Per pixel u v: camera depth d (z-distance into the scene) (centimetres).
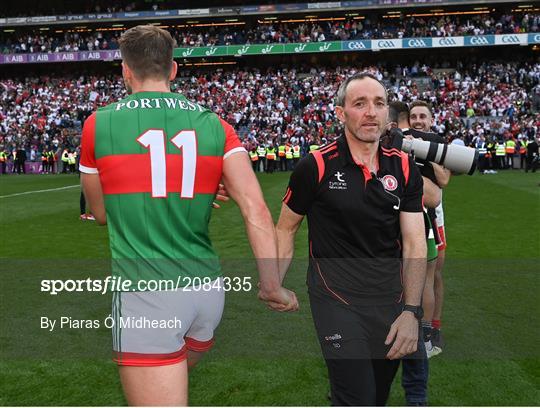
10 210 1227
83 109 3619
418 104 372
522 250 706
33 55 4278
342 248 222
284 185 1758
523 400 298
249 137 2858
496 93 3300
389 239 223
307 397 303
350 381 217
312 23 4497
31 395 306
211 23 4528
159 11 4353
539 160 2242
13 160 3150
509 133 2545
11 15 4750
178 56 4119
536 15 3906
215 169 181
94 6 4669
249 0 4525
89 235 883
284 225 234
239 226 922
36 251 750
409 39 3834
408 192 224
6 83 4131
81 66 4622
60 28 4684
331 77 3828
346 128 223
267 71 4147
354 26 4119
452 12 4175
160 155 173
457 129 2772
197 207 178
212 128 182
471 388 314
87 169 180
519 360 342
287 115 3284
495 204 1177
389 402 306
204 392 309
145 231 173
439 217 359
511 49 4050
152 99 180
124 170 172
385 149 226
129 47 182
